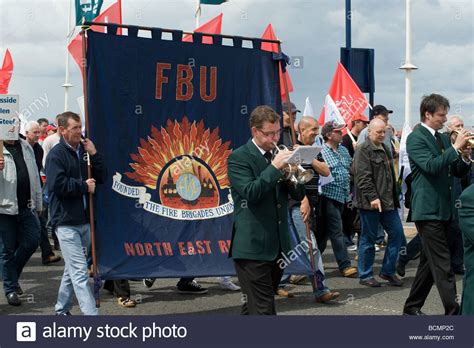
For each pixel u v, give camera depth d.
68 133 6.70
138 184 7.41
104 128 7.23
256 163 5.09
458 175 6.69
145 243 7.39
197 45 7.67
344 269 9.64
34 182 8.48
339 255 9.64
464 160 6.58
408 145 6.63
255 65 7.96
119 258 7.25
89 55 7.19
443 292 6.47
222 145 7.79
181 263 7.49
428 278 6.79
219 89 7.78
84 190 6.66
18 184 8.30
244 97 7.89
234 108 7.84
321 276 8.05
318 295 8.01
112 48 7.28
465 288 4.45
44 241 11.09
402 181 11.05
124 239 7.30
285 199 5.22
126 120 7.34
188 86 7.63
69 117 6.69
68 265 6.69
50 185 6.57
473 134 6.38
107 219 7.25
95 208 7.18
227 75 7.81
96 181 6.95
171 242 7.50
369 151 8.94
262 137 5.11
